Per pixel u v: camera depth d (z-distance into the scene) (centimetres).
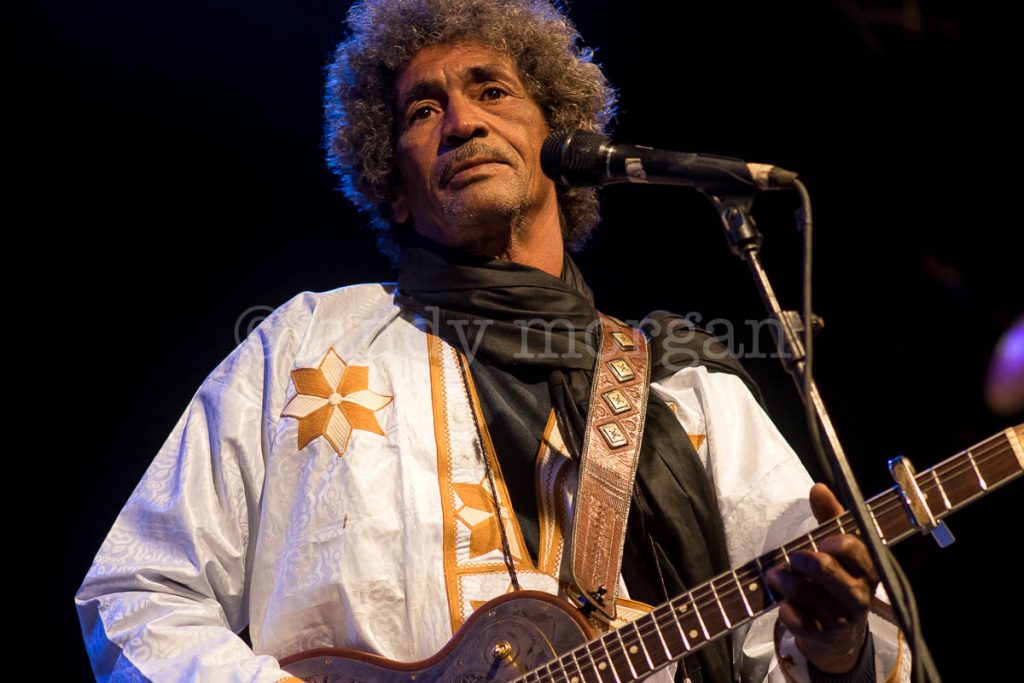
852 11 918
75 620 835
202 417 485
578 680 405
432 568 438
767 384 945
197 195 896
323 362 489
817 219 962
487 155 512
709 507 474
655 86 955
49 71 867
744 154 959
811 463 928
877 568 331
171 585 445
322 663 420
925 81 920
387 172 573
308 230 905
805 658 407
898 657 421
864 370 948
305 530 447
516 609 418
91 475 857
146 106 888
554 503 464
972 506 918
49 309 869
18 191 866
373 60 576
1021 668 878
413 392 482
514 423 475
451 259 526
